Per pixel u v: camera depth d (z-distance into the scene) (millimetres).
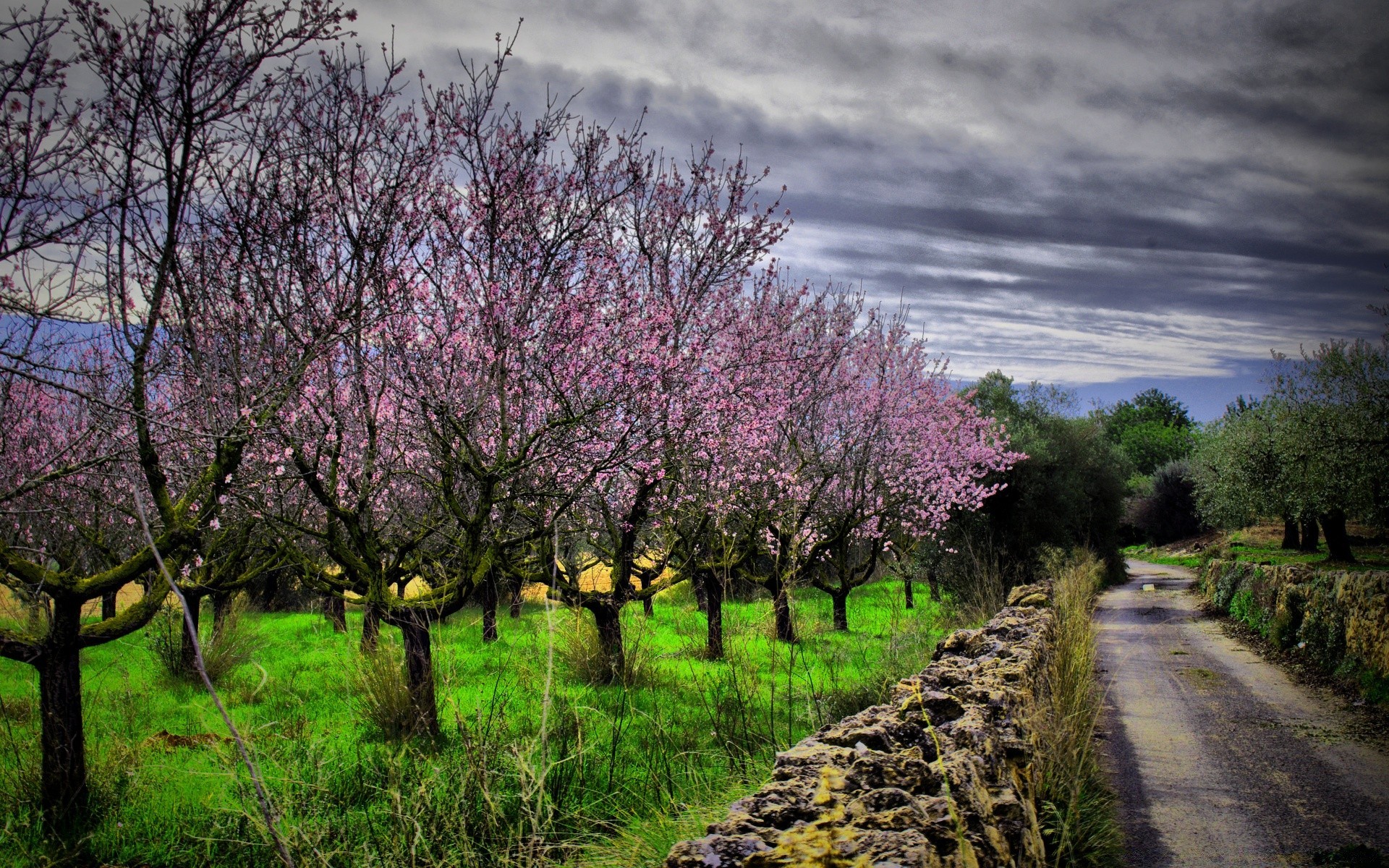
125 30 6738
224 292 8258
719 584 14391
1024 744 4738
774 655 7973
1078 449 29625
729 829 3014
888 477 19156
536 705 9852
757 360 13844
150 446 7371
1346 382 27672
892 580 31750
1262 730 9461
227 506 9414
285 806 5453
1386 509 27062
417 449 10703
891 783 3424
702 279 12914
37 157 6156
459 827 5117
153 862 6504
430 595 9695
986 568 18719
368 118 8773
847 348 17750
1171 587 33125
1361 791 7203
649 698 10406
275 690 11828
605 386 10812
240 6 6789
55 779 7062
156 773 7883
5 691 11219
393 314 8773
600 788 6531
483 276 9398
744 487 14609
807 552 16219
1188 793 7262
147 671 13500
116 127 6980
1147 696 11523
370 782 7020
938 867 2693
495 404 10195
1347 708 10516
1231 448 33656
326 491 9078
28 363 5672
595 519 13469
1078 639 11297
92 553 11078
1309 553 35250
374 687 9586
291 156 8359
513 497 9898
